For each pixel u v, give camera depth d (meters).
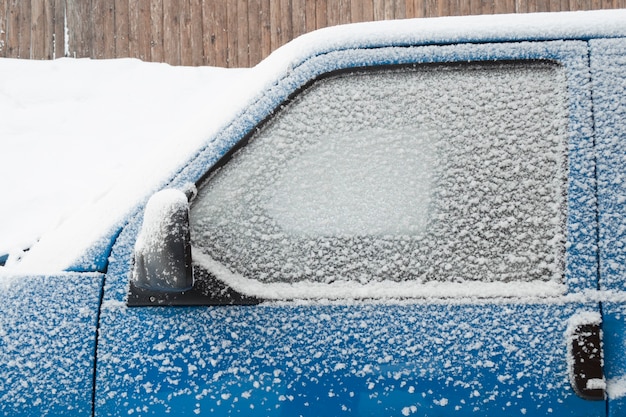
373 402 2.75
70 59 10.66
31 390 2.79
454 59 2.90
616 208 2.80
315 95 2.92
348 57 2.92
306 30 10.75
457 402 2.74
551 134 2.86
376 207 2.87
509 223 2.83
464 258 2.83
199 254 2.85
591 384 2.70
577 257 2.79
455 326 2.77
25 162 8.09
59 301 2.83
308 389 2.76
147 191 2.89
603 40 2.88
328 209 2.88
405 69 2.91
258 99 2.92
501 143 2.87
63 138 8.73
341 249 2.85
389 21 2.96
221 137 2.91
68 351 2.80
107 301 2.82
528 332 2.75
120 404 2.78
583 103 2.85
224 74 10.56
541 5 10.43
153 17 10.80
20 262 2.98
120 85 10.05
